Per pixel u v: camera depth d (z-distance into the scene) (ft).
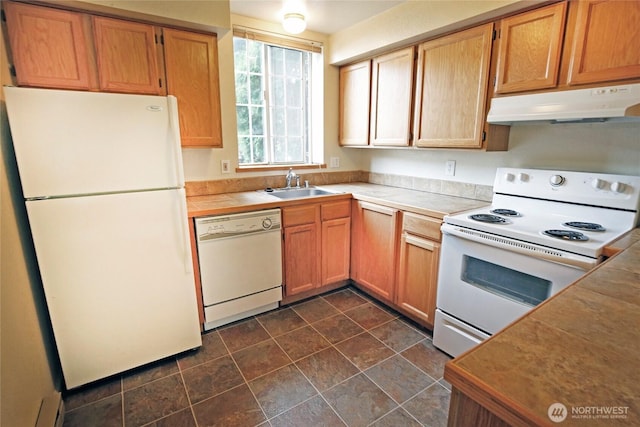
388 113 8.85
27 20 5.37
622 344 2.22
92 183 5.20
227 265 7.41
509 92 6.22
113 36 6.05
